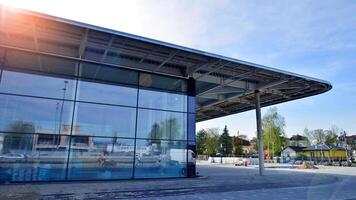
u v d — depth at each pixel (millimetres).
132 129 15984
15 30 13242
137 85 16656
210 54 15328
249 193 11242
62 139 14141
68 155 14117
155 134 16578
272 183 14727
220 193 11195
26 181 13016
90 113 15062
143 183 14039
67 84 14781
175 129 17250
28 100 13766
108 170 14906
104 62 16125
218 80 19750
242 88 21062
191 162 17266
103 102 15508
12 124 13227
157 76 17391
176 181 15180
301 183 14773
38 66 14273
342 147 55000
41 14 11688
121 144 15516
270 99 25078
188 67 18016
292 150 65062
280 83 19422
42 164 13492
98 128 15102
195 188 12508
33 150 13414
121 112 15875
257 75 18922
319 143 74500
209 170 25797
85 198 9805
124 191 11375
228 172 22875
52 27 12859
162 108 17125
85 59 15531
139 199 9734
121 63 16484
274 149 63500
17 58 13891
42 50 14711
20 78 13789
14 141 13133
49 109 14141
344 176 19094
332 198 9844
